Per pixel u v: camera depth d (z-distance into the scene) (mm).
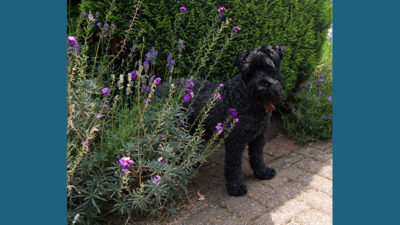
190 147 2615
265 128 2746
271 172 2941
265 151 3564
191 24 3113
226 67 3400
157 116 2439
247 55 2404
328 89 4023
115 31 3008
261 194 2643
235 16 3213
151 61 2818
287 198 2568
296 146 3693
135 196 2033
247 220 2275
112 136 2277
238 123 2498
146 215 2357
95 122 2143
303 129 3809
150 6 2977
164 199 2326
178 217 2346
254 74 2398
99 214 2248
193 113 2818
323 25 4051
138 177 2301
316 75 4434
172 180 2232
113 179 2092
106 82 3018
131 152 2270
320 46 4176
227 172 2648
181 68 3258
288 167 3156
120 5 2945
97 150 2264
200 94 2822
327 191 2656
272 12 3434
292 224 2211
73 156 2074
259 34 3439
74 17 3064
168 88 2908
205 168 3164
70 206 1947
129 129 2373
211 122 2736
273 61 2441
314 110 3889
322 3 3926
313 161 3268
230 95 2592
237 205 2479
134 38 3045
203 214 2373
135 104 2691
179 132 2502
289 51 3713
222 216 2338
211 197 2619
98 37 3221
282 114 4180
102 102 2416
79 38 3092
